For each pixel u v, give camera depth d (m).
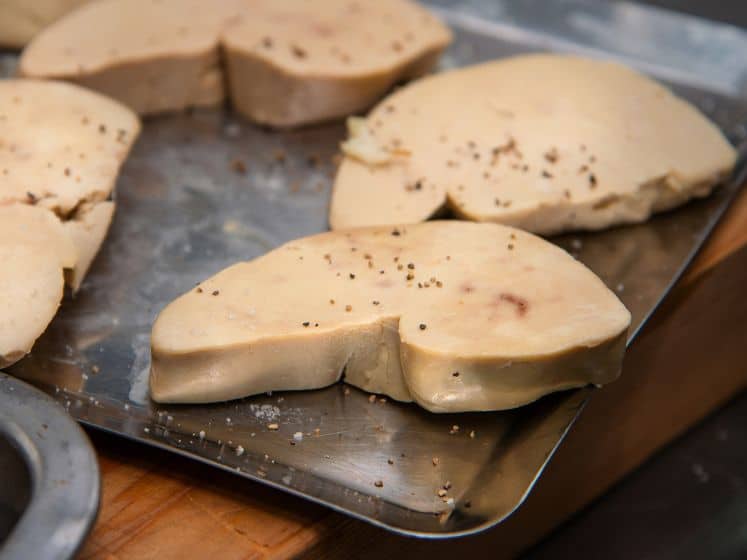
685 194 0.45
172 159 0.48
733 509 0.48
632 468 0.49
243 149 0.48
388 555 0.38
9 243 0.40
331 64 0.49
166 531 0.35
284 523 0.35
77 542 0.31
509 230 0.41
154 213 0.45
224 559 0.34
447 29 0.52
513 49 0.54
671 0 0.64
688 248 0.44
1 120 0.45
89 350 0.39
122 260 0.43
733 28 0.56
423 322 0.37
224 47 0.49
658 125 0.46
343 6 0.53
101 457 0.37
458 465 0.36
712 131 0.46
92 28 0.50
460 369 0.37
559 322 0.37
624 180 0.44
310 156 0.48
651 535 0.47
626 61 0.54
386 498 0.35
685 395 0.49
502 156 0.45
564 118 0.47
